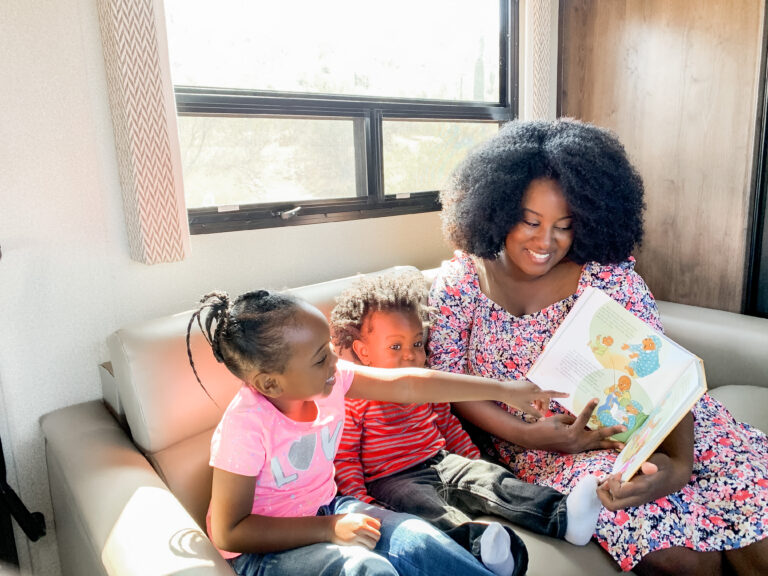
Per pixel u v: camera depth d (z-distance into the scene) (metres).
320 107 1.76
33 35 1.26
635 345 1.10
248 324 0.93
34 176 1.29
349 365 1.15
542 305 1.26
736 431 1.21
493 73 2.34
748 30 1.85
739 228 1.97
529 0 2.22
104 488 1.02
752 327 1.65
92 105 1.35
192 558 0.82
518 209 1.17
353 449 1.22
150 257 1.36
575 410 1.15
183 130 1.52
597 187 1.13
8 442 1.33
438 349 1.34
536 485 1.12
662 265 2.20
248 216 1.65
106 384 1.34
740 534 0.98
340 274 1.88
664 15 2.04
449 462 1.23
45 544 1.41
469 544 0.99
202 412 1.20
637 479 0.98
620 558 1.00
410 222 2.06
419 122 2.08
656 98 2.12
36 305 1.33
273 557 0.92
